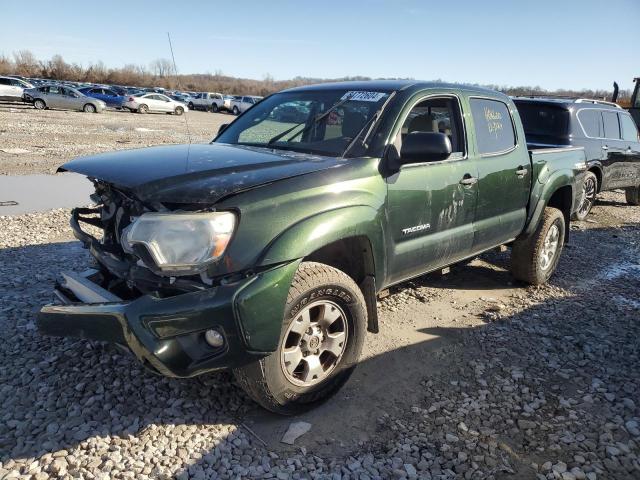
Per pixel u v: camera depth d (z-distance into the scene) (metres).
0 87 33.09
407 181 3.57
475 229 4.36
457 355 3.99
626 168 10.09
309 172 3.05
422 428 3.08
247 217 2.70
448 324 4.55
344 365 3.27
